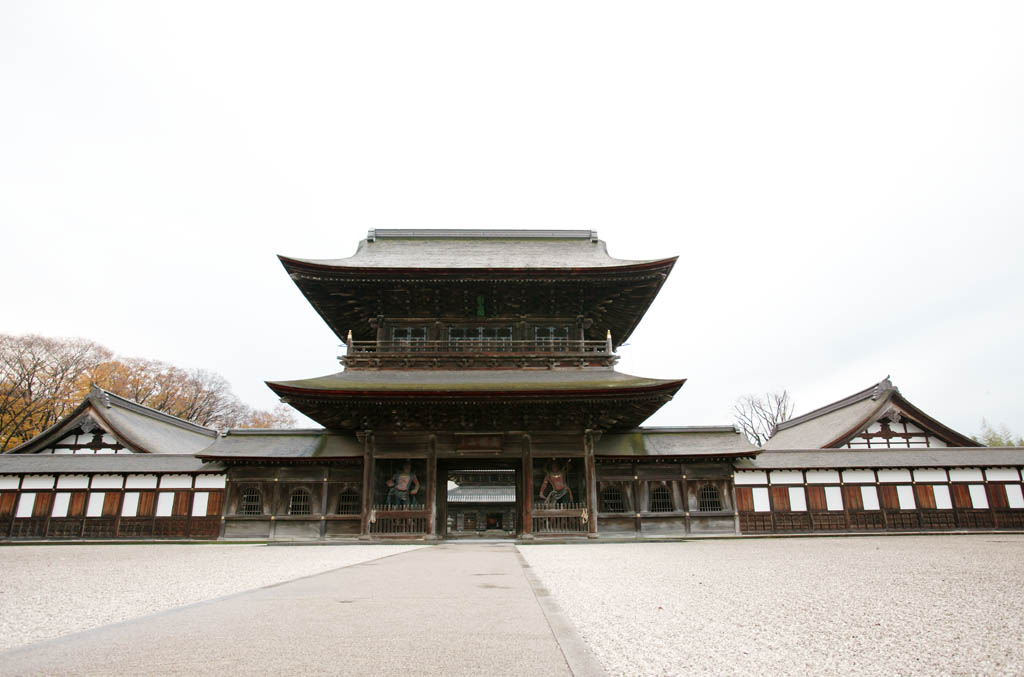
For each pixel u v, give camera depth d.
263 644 6.14
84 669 5.14
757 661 5.85
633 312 38.06
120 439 39.16
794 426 57.03
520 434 30.61
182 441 45.69
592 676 5.02
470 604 8.98
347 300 34.94
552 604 9.01
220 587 11.87
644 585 11.98
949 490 36.38
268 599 9.50
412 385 29.72
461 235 41.28
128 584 12.45
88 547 28.38
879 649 6.37
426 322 34.75
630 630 7.39
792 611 8.80
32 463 36.28
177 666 5.24
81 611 8.91
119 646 6.06
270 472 33.28
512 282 32.91
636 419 34.50
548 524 30.08
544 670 5.19
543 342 34.28
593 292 34.50
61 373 68.94
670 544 27.09
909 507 36.00
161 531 34.31
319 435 35.97
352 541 29.28
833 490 35.91
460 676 4.98
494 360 32.78
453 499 57.09
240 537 32.44
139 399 75.19
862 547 23.44
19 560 19.61
